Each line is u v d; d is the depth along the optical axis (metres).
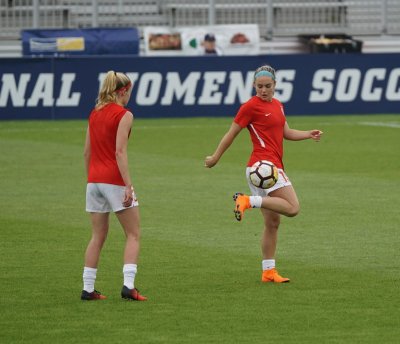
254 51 108.31
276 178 32.34
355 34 116.31
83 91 98.38
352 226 44.06
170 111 100.06
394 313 28.69
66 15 115.12
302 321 27.84
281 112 33.12
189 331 26.80
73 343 25.70
